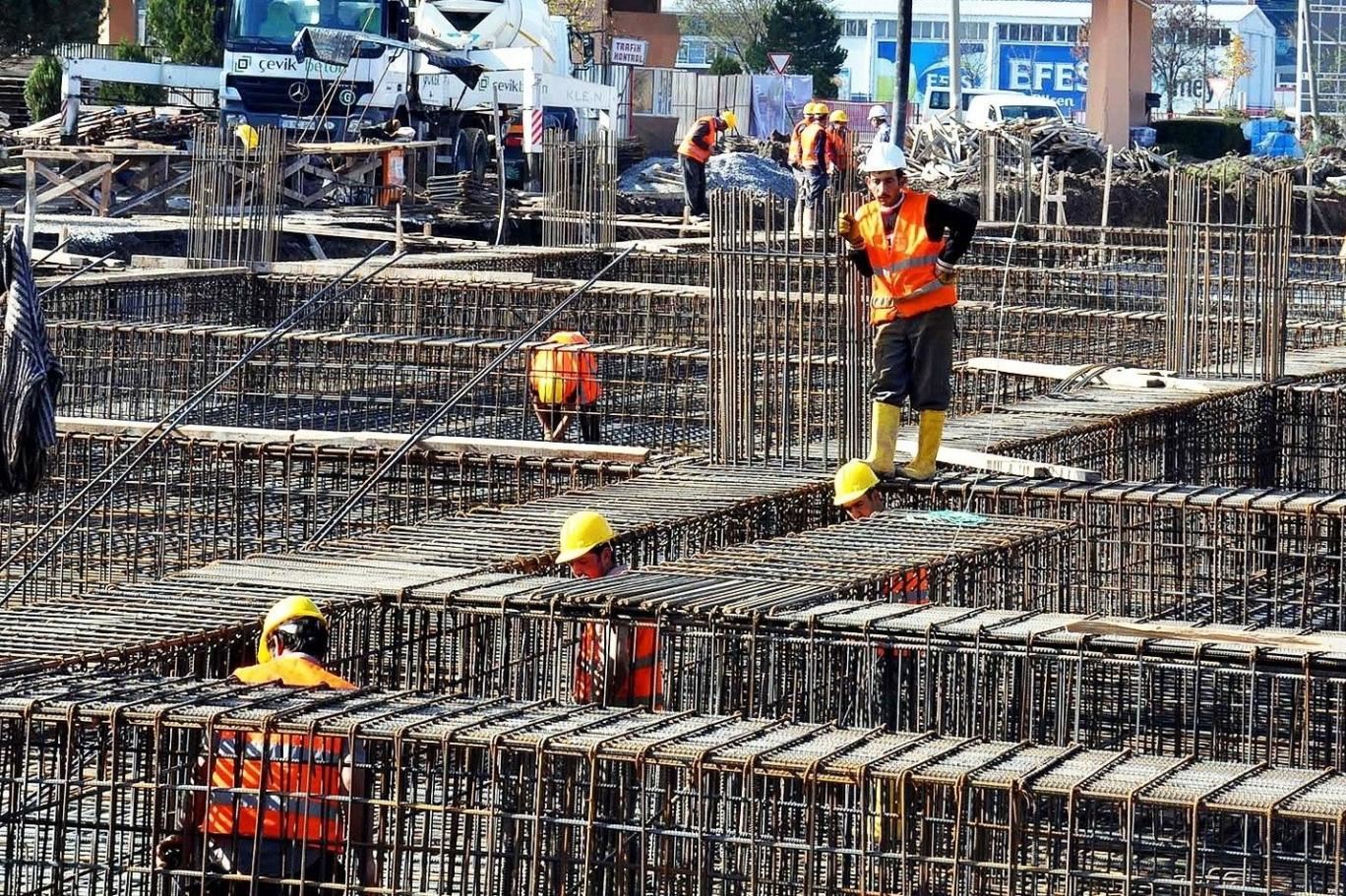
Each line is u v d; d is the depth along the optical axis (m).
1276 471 35.78
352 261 55.28
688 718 14.98
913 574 21.42
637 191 93.31
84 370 40.00
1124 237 85.12
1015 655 17.69
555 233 65.81
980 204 83.06
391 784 15.27
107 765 16.17
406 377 43.66
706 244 63.56
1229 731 21.31
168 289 48.91
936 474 26.42
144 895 15.51
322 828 14.33
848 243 26.12
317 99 73.19
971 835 15.66
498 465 27.48
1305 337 48.41
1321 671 17.14
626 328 48.84
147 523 29.48
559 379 35.38
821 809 15.37
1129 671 21.03
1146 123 141.88
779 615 18.25
